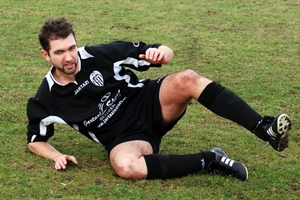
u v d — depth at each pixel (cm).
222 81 667
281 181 426
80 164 452
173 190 404
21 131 518
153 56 422
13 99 597
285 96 624
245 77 682
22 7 997
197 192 402
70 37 417
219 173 430
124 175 415
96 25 895
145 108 442
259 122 398
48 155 452
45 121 443
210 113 573
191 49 788
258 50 789
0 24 887
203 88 414
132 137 434
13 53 754
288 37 856
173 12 983
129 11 983
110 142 441
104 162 457
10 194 398
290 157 475
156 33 859
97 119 436
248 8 1022
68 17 938
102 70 434
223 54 769
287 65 729
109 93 437
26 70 689
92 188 407
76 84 430
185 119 557
